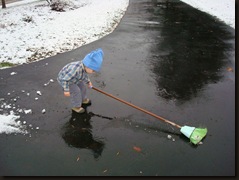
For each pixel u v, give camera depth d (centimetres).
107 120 424
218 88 521
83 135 394
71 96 429
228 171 331
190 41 773
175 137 388
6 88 518
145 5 1246
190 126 411
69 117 432
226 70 597
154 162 346
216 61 641
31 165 343
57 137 391
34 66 605
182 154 357
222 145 372
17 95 494
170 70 593
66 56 659
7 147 372
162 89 515
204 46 734
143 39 788
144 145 373
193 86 528
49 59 640
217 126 411
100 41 766
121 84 532
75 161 349
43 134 397
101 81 544
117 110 448
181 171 332
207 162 345
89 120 424
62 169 338
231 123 417
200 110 450
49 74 570
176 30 873
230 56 671
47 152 364
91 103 468
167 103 470
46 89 512
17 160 351
